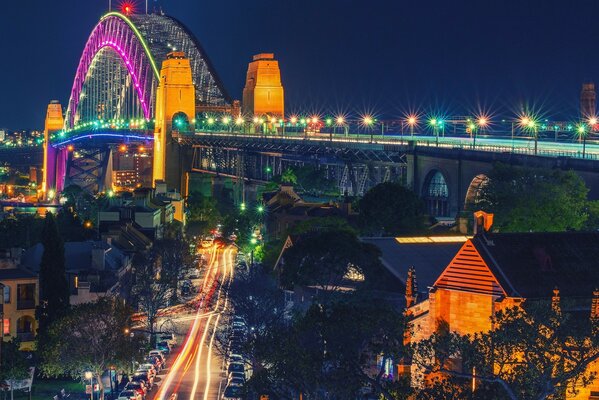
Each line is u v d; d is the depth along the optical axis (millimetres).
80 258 175500
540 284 83562
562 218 147375
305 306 119188
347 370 75938
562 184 154000
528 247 85750
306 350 77625
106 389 136000
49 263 149750
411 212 173125
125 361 130125
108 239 198250
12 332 152875
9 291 152750
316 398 77938
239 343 125938
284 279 127688
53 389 137375
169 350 156750
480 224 89938
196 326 174000
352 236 122875
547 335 68062
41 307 149250
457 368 77500
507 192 150375
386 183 179625
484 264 84625
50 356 131000
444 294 86125
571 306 83125
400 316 78812
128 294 170125
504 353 69750
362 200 177375
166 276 191750
